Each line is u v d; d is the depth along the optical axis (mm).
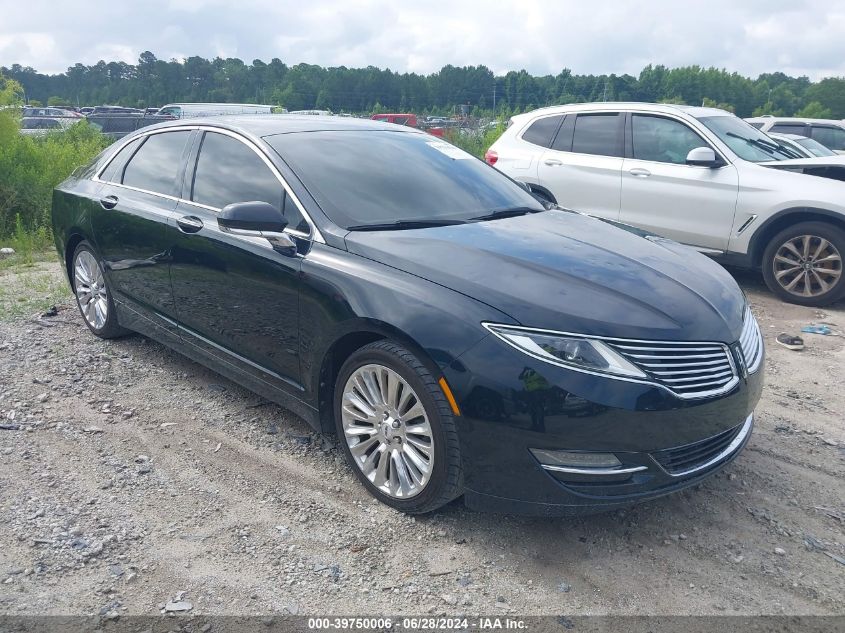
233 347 4125
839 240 6785
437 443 3051
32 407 4293
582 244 3729
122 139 5414
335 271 3430
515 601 2791
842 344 5914
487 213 4168
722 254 7484
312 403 3670
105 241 5020
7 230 9547
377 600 2771
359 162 4191
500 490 2973
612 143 8164
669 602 2809
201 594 2768
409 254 3354
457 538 3164
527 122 9008
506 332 2920
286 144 4152
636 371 2887
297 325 3621
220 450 3877
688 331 3053
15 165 10164
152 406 4383
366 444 3439
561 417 2836
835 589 2902
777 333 6223
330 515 3309
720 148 7461
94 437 3977
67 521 3188
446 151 4828
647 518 3373
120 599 2725
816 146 10891
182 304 4426
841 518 3400
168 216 4453
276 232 3672
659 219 7770
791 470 3844
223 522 3230
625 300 3105
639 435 2879
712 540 3215
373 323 3203
